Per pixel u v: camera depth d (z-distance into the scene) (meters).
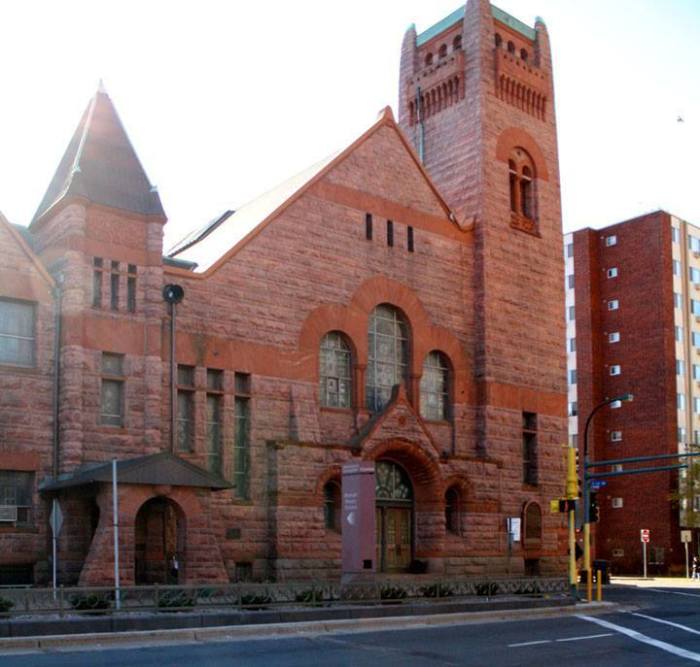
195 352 39.09
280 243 42.69
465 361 49.53
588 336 88.75
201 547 34.41
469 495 47.03
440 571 44.84
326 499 42.34
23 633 22.08
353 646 22.61
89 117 38.91
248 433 40.38
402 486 45.88
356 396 44.34
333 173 45.38
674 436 83.56
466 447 48.69
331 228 44.81
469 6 54.06
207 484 34.66
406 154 49.00
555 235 55.34
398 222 47.75
